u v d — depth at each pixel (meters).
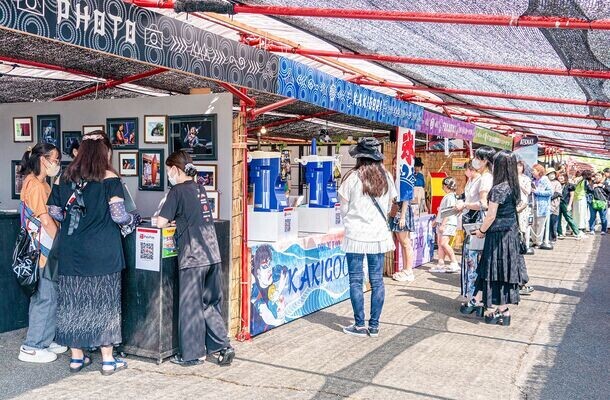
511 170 5.90
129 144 5.77
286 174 8.68
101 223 4.32
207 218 4.65
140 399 3.94
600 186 16.86
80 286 4.29
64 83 6.10
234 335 5.36
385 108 7.05
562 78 4.80
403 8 3.28
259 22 4.47
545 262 10.90
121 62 5.15
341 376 4.46
